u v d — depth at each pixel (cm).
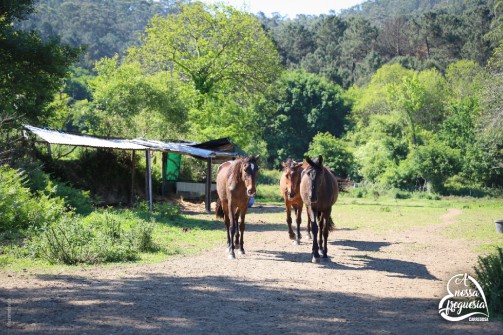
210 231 1611
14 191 1365
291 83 7644
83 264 985
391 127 6750
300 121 7650
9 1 2111
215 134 4034
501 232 1684
